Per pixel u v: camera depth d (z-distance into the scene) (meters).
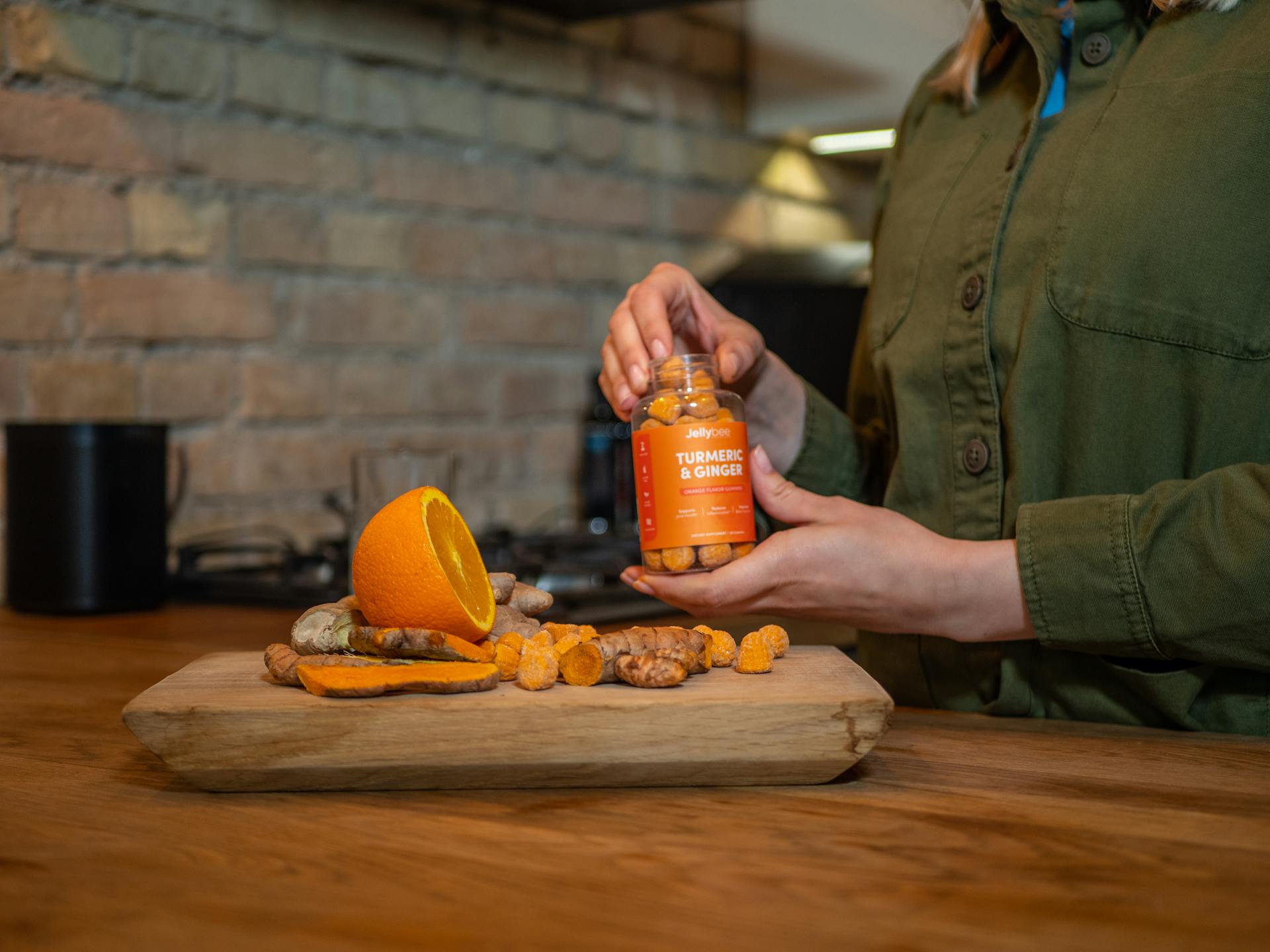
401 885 0.54
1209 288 0.86
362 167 2.03
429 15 2.10
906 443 1.06
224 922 0.50
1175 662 0.89
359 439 2.05
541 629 0.84
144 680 1.11
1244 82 0.87
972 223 1.03
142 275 1.78
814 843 0.59
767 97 2.61
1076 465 0.93
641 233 2.49
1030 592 0.84
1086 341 0.92
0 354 1.64
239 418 1.90
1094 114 0.96
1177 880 0.53
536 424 2.32
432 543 0.76
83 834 0.63
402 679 0.71
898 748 0.81
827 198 2.87
